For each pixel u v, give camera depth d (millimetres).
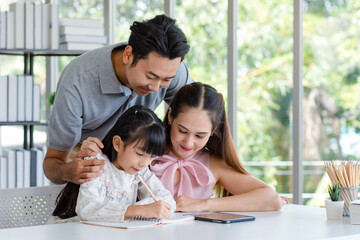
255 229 1777
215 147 2361
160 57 2037
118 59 2346
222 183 2359
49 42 4344
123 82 2389
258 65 4371
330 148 4191
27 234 1668
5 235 1656
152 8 4684
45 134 5129
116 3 4961
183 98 2137
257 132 4363
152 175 2104
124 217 1866
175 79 2625
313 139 4262
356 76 4164
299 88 3586
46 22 4336
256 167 4363
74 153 2576
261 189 2223
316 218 2018
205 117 2113
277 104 4320
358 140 4074
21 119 4320
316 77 4262
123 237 1621
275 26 4367
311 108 4273
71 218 2012
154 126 1967
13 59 5059
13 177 4348
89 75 2344
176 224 1844
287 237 1661
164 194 2066
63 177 2078
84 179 1932
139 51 2066
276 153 4285
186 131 2135
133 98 2488
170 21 2109
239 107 4352
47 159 2385
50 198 2256
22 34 4285
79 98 2340
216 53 4281
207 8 4324
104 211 1860
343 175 2074
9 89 4258
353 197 2062
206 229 1760
